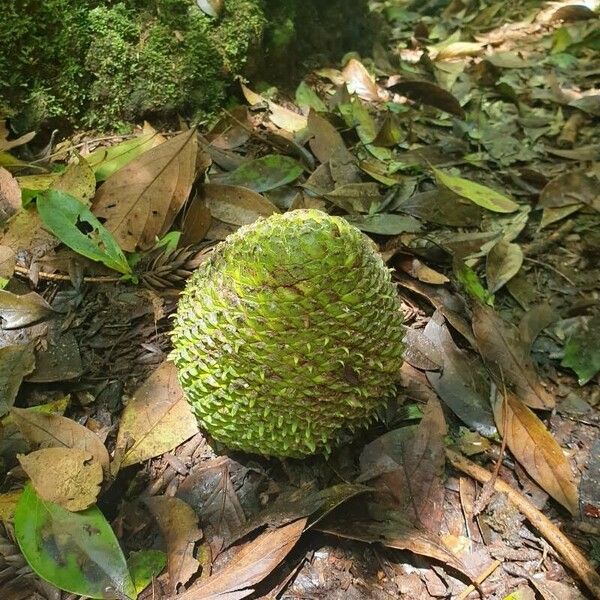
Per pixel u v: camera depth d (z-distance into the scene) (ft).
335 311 1.35
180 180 2.04
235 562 1.45
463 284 2.09
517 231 2.35
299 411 1.43
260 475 1.65
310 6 3.06
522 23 3.75
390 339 1.49
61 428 1.59
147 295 1.94
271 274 1.32
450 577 1.52
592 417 1.89
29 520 1.43
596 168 2.63
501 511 1.62
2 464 1.60
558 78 3.24
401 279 2.08
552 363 2.02
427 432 1.67
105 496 1.60
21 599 1.43
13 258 1.91
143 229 1.99
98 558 1.42
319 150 2.41
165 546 1.52
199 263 2.01
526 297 2.17
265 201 2.11
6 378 1.71
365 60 3.27
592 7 3.80
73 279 1.94
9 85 2.24
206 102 2.53
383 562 1.53
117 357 1.84
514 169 2.65
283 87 2.86
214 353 1.40
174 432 1.67
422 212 2.29
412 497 1.59
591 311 2.13
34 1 2.20
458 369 1.89
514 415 1.79
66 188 2.00
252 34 2.60
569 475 1.69
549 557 1.56
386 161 2.55
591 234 2.39
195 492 1.62
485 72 3.23
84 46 2.31
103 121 2.40
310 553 1.53
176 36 2.43
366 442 1.71
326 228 1.35
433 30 3.68
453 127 2.80
